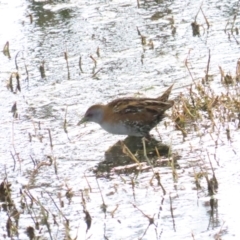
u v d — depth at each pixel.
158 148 15.10
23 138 15.89
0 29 21.88
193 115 16.11
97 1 23.55
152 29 21.20
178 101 16.84
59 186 13.87
